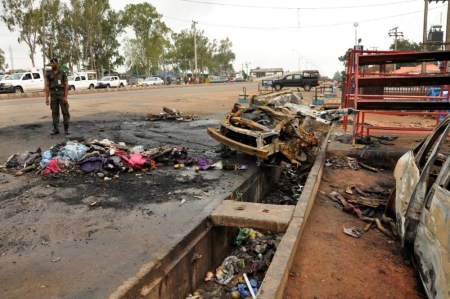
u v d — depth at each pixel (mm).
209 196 5262
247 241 5289
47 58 62469
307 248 4191
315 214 5258
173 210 4719
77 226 4199
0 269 3285
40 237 3916
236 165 6867
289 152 7004
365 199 5867
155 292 3291
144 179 5996
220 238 4836
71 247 3701
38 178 5902
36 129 10297
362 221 5062
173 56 88250
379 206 5527
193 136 9773
